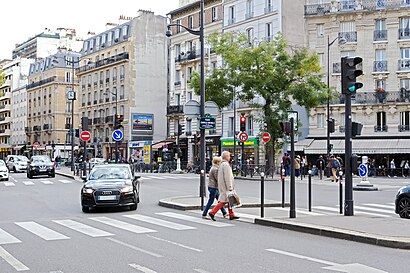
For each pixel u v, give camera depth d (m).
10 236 11.58
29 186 29.80
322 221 12.80
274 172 38.16
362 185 27.20
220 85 37.91
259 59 36.44
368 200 21.12
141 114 70.25
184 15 63.75
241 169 38.56
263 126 40.75
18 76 111.81
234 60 36.84
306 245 10.23
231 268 8.03
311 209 17.38
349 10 48.81
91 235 11.62
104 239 11.02
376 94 47.50
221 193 14.44
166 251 9.54
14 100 110.88
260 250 9.64
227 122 55.38
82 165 37.91
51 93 92.38
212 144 56.78
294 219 13.30
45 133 94.56
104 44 79.12
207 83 37.94
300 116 49.47
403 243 9.88
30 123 101.94
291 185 13.88
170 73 66.50
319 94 36.91
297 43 50.47
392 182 34.03
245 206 17.62
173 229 12.56
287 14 50.00
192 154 61.12
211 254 9.23
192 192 24.48
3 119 114.81
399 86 47.47
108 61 76.00
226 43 38.78
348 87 13.86
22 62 112.81
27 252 9.58
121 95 73.25
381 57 48.31
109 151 75.06
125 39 73.44
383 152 44.19
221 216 15.34
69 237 11.35
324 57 50.03
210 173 14.86
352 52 49.00
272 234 11.74
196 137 43.38
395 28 47.69
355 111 48.19
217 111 19.80
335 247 10.00
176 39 65.25
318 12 50.22
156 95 73.62
